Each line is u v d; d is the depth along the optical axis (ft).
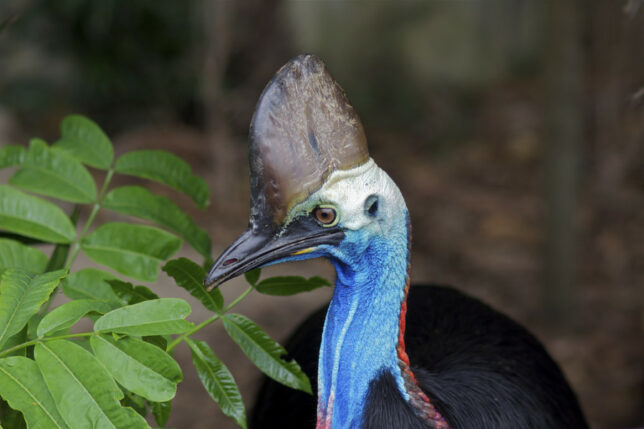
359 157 7.32
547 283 20.38
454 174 29.63
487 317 10.85
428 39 33.88
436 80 34.12
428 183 29.09
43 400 6.63
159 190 26.25
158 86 31.09
